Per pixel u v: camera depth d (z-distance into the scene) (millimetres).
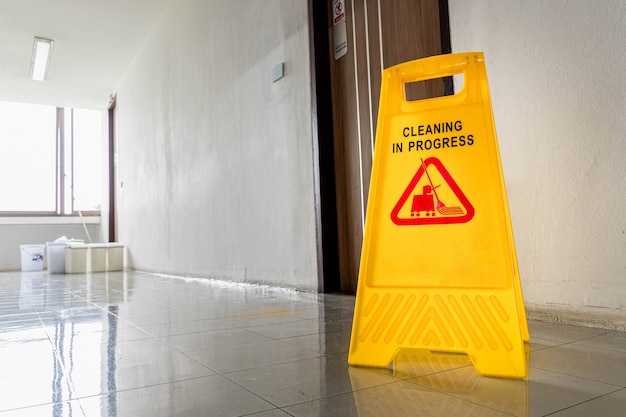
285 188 2977
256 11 3363
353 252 2594
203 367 1124
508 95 1674
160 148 5340
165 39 5195
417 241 1127
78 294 3078
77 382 1012
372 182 1197
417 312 1090
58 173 8484
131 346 1376
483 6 1770
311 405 844
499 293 1026
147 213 5797
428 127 1172
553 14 1542
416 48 2205
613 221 1385
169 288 3396
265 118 3225
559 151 1520
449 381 972
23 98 7906
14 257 8078
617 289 1372
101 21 5352
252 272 3342
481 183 1098
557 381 941
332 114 2777
